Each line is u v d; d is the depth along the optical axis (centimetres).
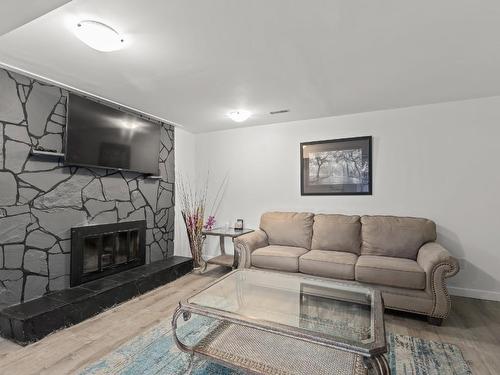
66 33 175
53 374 166
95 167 284
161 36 180
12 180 228
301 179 381
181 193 431
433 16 161
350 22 167
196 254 397
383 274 246
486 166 293
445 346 199
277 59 214
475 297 291
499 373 169
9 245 225
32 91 242
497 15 159
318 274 280
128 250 331
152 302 277
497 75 241
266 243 355
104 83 258
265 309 196
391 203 332
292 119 383
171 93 285
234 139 433
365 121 348
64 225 264
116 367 173
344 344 135
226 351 168
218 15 159
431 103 315
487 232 291
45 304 226
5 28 149
